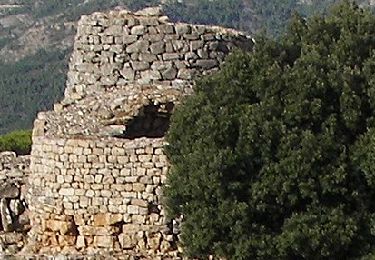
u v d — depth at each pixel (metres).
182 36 38.66
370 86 31.55
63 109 38.84
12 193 37.53
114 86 38.94
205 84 33.50
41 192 35.19
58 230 34.69
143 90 37.94
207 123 31.72
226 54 39.00
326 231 30.27
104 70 39.16
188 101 33.62
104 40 39.19
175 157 32.50
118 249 33.88
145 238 33.84
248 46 40.19
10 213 37.12
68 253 34.06
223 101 32.62
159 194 33.53
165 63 38.53
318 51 33.16
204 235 31.19
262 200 30.72
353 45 33.22
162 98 37.22
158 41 38.59
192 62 38.56
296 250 30.31
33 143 36.00
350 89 31.30
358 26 33.78
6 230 36.97
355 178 30.88
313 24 34.78
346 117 31.22
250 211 30.81
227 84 32.88
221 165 30.80
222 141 31.61
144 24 38.78
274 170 30.64
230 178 31.02
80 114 37.66
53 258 34.22
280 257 30.64
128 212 33.78
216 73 34.50
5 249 36.34
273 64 32.50
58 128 37.34
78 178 34.19
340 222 30.44
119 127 36.69
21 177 38.03
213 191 30.88
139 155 33.62
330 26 34.66
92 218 34.12
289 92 31.67
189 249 31.97
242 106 32.22
